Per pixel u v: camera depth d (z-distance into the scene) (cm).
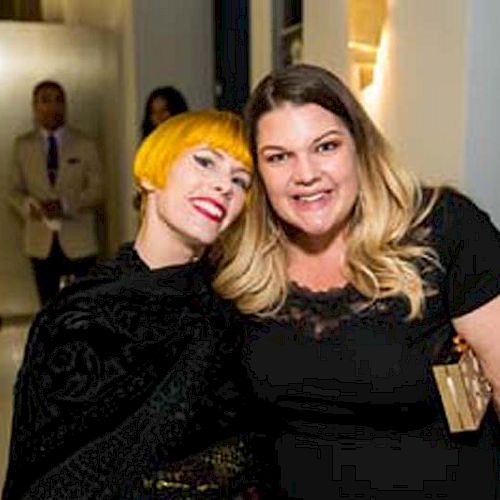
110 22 618
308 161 128
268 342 132
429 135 278
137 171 123
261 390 132
